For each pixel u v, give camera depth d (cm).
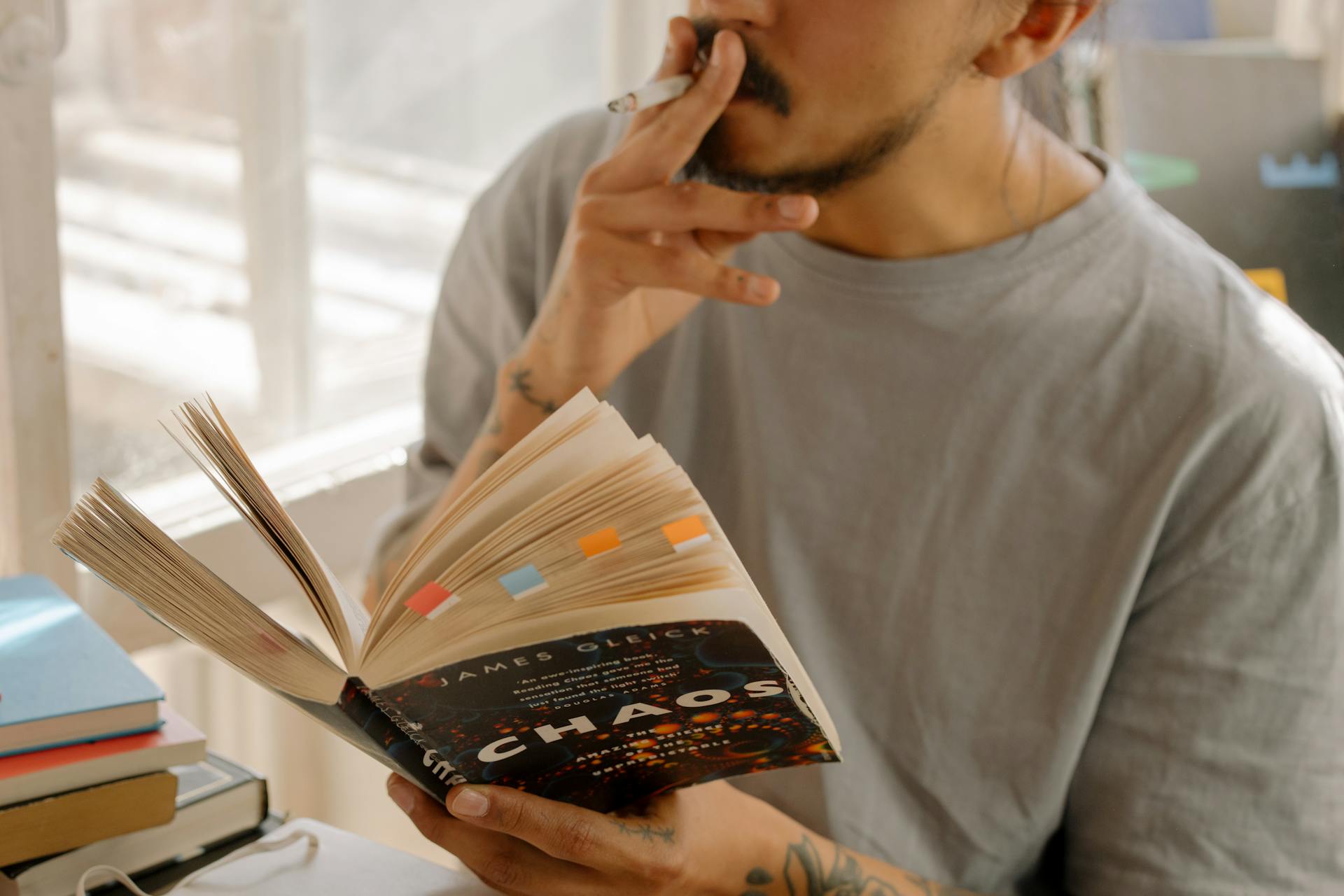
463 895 69
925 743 92
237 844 76
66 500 105
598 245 83
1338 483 84
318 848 73
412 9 137
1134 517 87
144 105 115
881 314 93
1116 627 87
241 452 54
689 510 52
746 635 49
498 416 93
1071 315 91
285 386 135
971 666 91
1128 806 86
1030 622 90
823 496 95
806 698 55
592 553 51
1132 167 148
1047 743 89
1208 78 151
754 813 79
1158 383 88
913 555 92
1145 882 85
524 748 57
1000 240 92
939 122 84
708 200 80
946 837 93
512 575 51
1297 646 83
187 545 117
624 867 64
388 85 137
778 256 97
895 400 93
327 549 133
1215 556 85
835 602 94
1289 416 85
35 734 67
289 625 133
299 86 128
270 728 137
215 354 128
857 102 79
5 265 96
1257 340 88
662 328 94
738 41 77
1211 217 149
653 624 48
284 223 131
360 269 140
